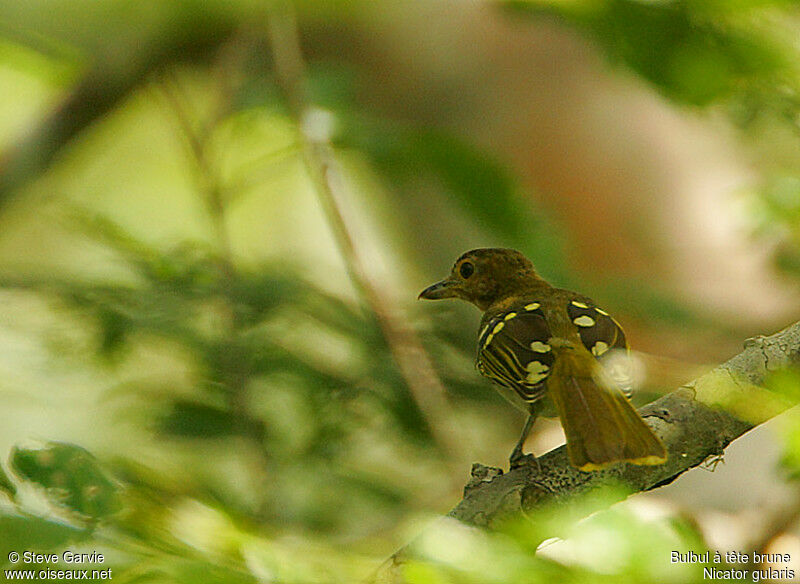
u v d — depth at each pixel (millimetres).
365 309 10227
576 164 12867
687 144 12703
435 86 13609
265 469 9305
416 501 9555
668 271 12281
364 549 6406
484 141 13453
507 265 9734
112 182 16781
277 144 12586
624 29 8266
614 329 7453
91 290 10078
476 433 10828
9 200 13469
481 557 4430
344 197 9711
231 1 10352
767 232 10047
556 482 6121
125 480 5609
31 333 10250
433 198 13648
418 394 8836
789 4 7840
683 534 4965
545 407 7383
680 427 6320
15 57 10727
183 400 9906
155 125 16875
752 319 11719
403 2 13297
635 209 12703
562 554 4887
